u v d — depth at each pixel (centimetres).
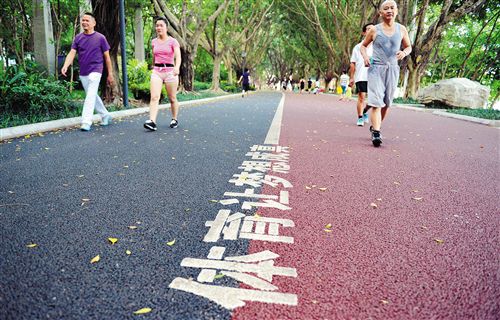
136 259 186
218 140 571
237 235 220
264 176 362
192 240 211
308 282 169
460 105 1434
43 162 398
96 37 640
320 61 3969
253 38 3734
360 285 168
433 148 558
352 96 2872
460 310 151
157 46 651
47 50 1199
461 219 259
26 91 682
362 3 2573
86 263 181
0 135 528
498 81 3103
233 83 3884
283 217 252
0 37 1327
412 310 150
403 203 292
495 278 178
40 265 178
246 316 143
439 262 193
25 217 240
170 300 152
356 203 288
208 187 319
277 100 1986
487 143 620
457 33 3058
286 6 3266
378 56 538
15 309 143
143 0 1644
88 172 361
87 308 145
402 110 1441
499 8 2283
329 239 218
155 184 325
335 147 541
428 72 3722
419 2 2356
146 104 1208
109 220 238
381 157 477
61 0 1159
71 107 812
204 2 2200
